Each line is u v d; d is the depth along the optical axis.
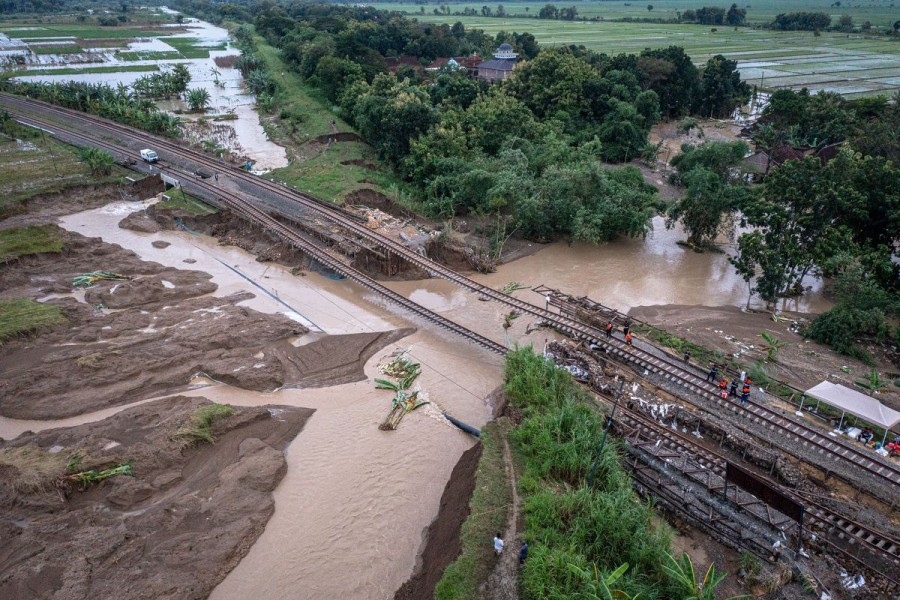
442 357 41.72
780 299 51.12
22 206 62.31
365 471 31.36
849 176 49.38
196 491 28.98
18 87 105.31
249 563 25.86
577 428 29.39
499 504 26.16
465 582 22.58
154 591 23.58
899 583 24.28
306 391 37.59
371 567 25.95
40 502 27.42
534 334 44.28
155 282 49.38
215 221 62.53
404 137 73.81
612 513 23.78
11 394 35.16
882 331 41.78
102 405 35.00
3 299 45.44
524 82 94.75
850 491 29.62
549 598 20.83
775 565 24.95
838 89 119.75
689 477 29.33
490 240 58.81
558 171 59.66
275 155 87.00
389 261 53.06
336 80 102.12
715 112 113.62
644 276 54.97
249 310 46.56
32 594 23.16
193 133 94.31
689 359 40.47
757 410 34.44
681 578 20.66
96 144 80.94
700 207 58.22
